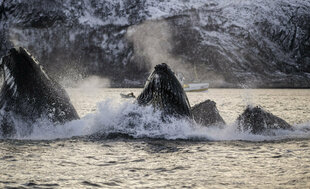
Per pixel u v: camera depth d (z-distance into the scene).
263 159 39.28
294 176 31.50
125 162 37.72
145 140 50.91
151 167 35.44
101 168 35.00
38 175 31.83
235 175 32.19
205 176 31.84
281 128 59.25
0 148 43.94
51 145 47.09
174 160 38.75
